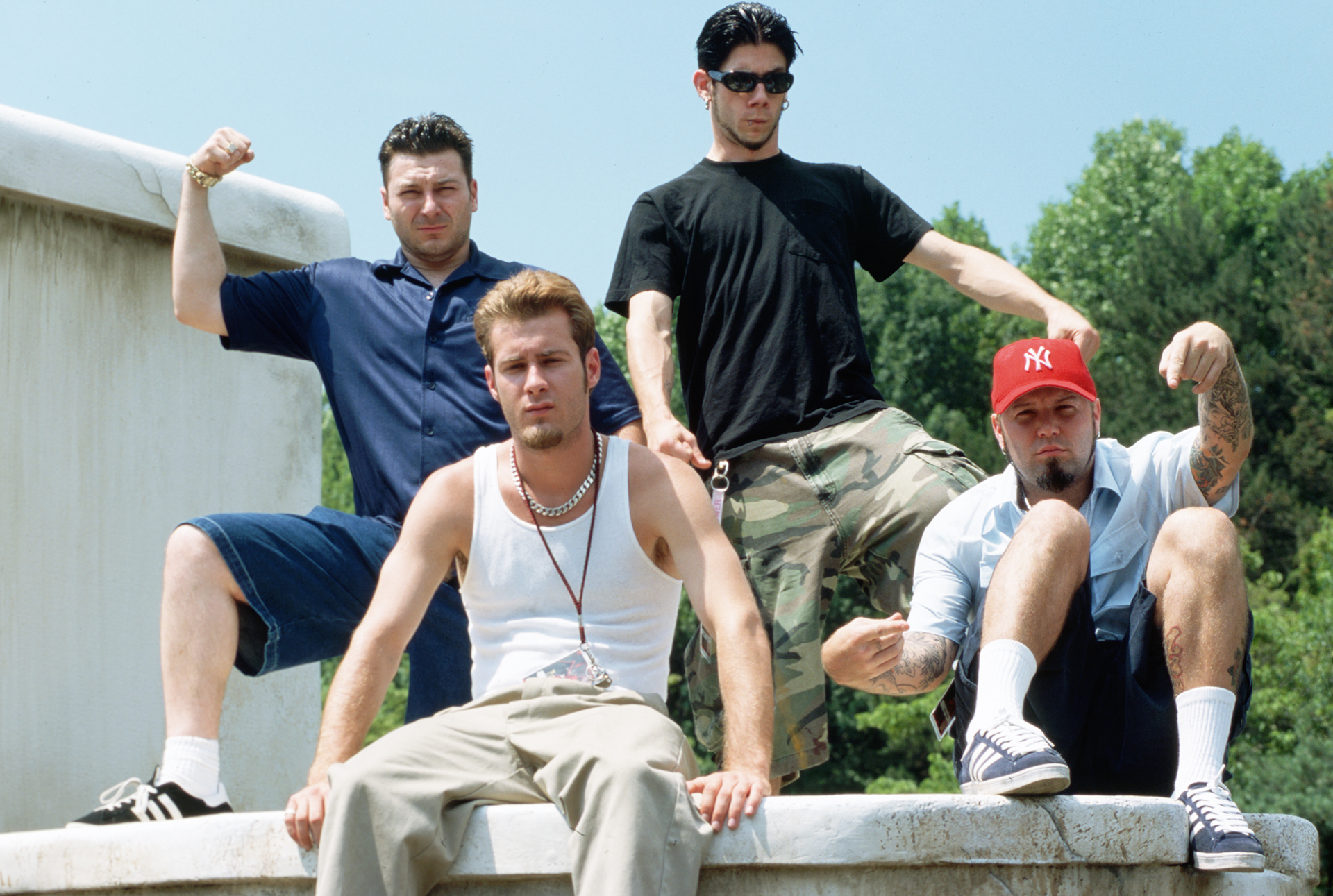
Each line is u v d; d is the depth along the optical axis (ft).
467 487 9.53
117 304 14.43
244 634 11.10
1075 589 9.60
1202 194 136.46
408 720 12.20
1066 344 10.75
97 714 13.69
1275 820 10.12
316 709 15.57
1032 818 8.23
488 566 9.41
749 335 13.39
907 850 7.87
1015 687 9.02
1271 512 91.45
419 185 12.84
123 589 14.08
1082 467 10.54
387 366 12.67
